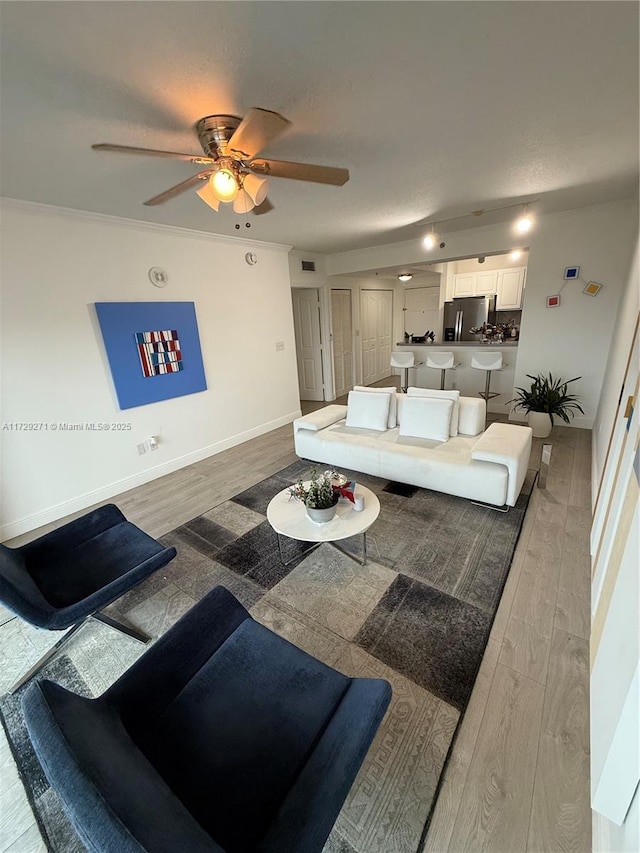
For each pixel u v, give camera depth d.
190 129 1.78
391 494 3.09
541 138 2.04
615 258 3.79
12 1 0.99
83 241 2.99
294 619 1.90
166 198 2.00
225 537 2.65
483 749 1.31
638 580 1.01
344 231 4.09
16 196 2.52
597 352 4.12
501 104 1.69
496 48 1.31
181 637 1.29
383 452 3.12
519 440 2.81
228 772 1.01
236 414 4.52
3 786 1.28
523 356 4.55
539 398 4.16
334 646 1.73
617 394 2.55
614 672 1.12
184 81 1.42
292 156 2.18
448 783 1.22
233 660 1.31
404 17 1.15
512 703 1.45
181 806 0.81
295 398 5.37
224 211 3.06
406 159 2.27
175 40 1.20
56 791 0.67
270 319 4.80
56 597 1.71
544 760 1.27
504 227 4.23
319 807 0.83
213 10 1.08
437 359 5.26
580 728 1.36
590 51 1.34
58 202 2.67
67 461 3.12
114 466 3.42
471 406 3.30
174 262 3.64
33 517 2.98
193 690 1.22
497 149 2.17
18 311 2.73
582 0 1.10
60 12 1.05
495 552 2.32
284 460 3.98
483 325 6.59
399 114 1.75
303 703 1.16
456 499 2.96
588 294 4.01
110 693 1.12
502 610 1.88
